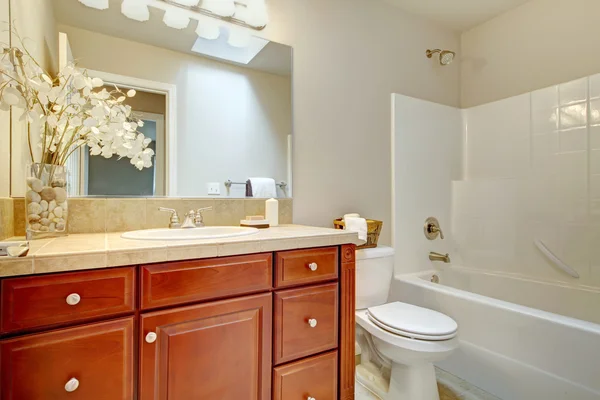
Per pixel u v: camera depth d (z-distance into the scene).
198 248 0.95
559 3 2.15
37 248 0.85
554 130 2.08
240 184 1.68
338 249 1.29
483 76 2.56
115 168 1.39
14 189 1.12
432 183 2.43
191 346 0.94
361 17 2.12
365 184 2.11
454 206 2.55
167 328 0.91
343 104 2.03
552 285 1.98
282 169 1.80
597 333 1.20
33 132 1.20
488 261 2.37
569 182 2.00
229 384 1.01
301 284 1.17
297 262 1.16
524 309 1.45
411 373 1.47
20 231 1.15
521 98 2.25
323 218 1.93
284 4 1.82
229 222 1.63
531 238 2.16
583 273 1.93
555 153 2.07
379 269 1.77
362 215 2.09
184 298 0.93
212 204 1.59
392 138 2.23
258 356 1.07
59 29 1.31
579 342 1.25
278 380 1.11
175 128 1.52
